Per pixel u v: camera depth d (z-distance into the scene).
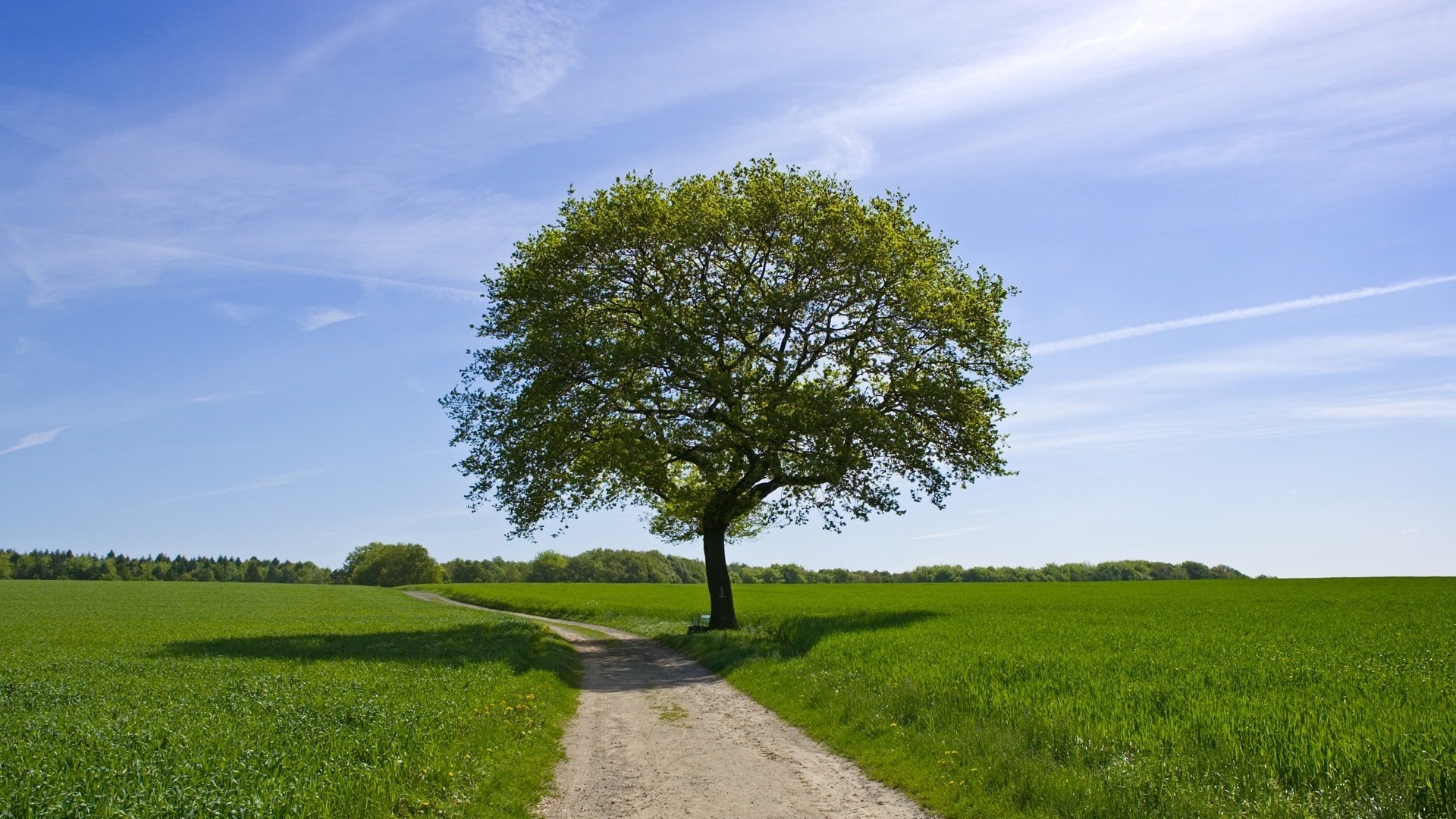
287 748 11.97
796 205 33.81
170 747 11.88
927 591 87.62
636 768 13.11
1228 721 12.76
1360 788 9.62
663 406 34.06
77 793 9.20
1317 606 47.06
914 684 16.88
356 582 191.75
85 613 61.31
